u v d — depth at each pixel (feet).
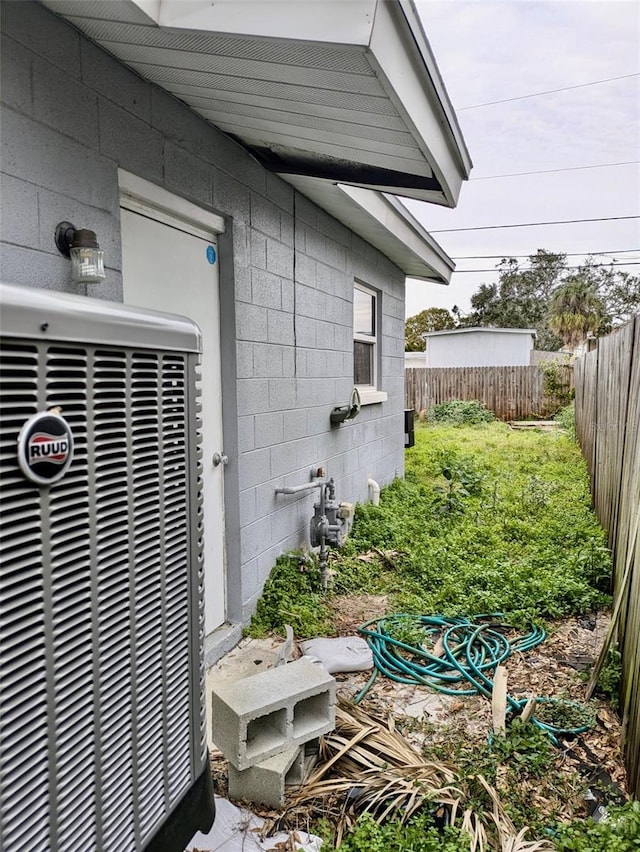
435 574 13.65
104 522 3.80
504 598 12.25
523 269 116.57
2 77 5.68
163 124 8.29
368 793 6.64
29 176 6.04
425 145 7.59
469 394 56.59
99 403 3.74
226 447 10.81
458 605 12.09
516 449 34.83
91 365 3.66
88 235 6.48
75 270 6.50
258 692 6.74
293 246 13.24
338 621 11.41
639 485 9.03
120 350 3.93
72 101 6.59
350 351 17.65
